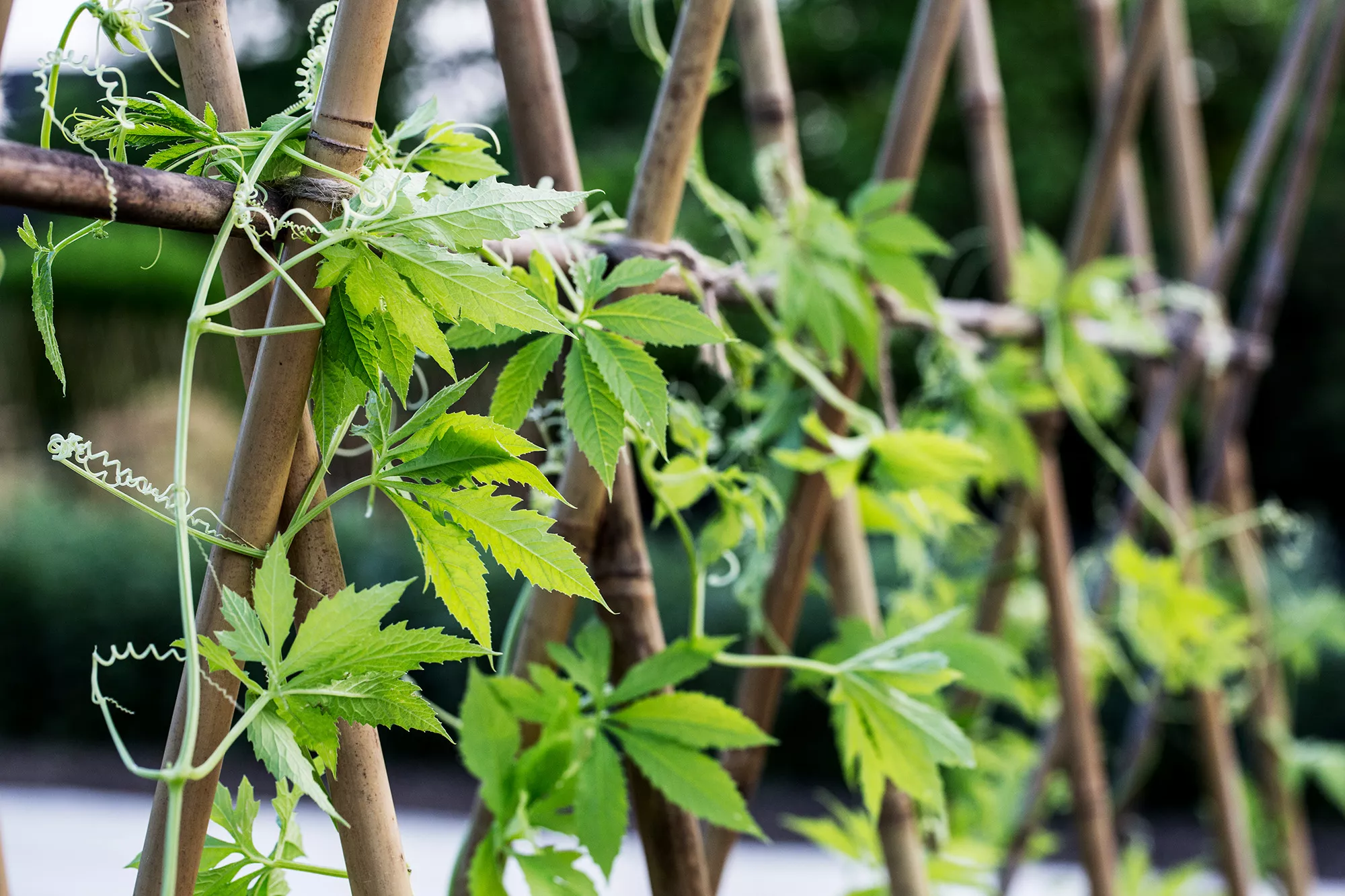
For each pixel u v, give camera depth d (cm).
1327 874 517
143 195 55
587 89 925
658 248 94
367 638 61
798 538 120
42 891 417
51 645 694
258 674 132
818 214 119
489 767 85
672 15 904
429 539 67
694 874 98
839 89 961
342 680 62
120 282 867
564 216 94
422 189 67
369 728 68
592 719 90
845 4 952
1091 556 205
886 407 125
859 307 117
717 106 855
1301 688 592
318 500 67
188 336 56
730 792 88
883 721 99
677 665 92
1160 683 208
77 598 693
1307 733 592
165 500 61
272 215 62
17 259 839
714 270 104
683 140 93
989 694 122
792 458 113
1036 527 171
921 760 98
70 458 58
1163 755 595
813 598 611
